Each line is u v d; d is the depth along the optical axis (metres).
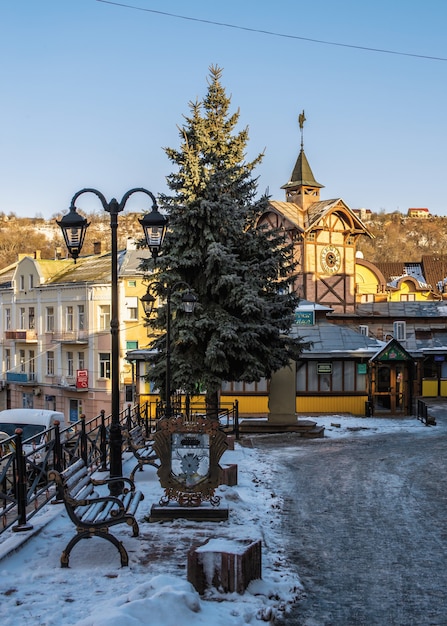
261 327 24.22
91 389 51.19
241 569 8.38
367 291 65.88
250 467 18.23
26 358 58.69
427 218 167.50
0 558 9.06
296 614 8.20
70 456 13.83
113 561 9.34
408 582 9.34
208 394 25.14
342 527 12.12
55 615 7.35
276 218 53.47
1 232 157.12
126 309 49.50
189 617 7.23
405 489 15.29
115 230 12.72
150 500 13.12
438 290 74.88
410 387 31.81
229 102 27.55
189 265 24.36
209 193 24.50
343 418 30.48
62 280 54.84
